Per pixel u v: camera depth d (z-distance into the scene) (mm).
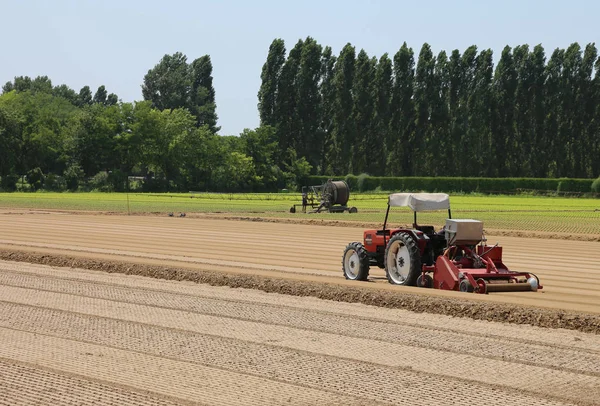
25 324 19078
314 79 165250
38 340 17328
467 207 89625
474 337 17922
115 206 87062
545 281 27344
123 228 52625
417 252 24000
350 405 12789
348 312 20938
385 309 21438
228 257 34375
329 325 19172
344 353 16266
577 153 152500
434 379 14336
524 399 13148
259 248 38844
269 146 164625
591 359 15891
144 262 30391
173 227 54188
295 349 16609
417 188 149000
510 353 16359
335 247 39719
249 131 164875
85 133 163000
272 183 164375
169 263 30797
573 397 13273
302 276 27078
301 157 165250
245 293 24266
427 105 156250
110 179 153625
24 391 13477
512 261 34500
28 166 160250
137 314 20516
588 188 140000
